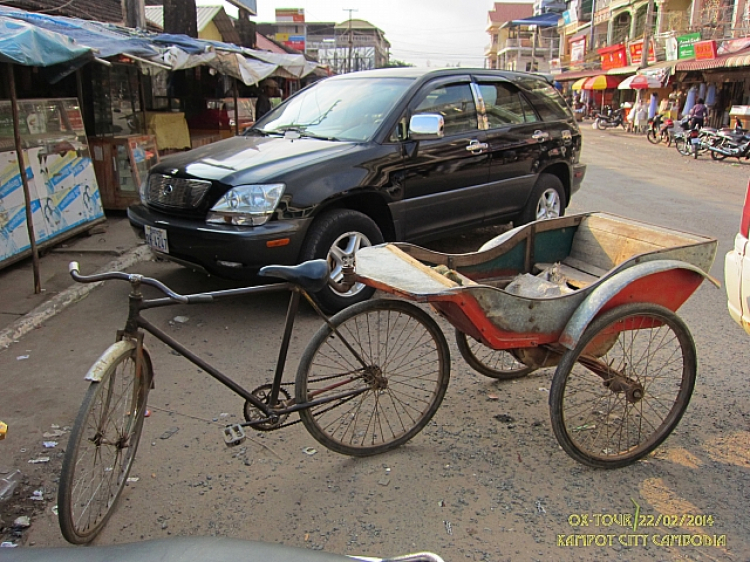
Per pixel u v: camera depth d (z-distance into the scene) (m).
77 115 7.24
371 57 64.50
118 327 4.95
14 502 2.93
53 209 6.65
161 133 10.70
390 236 5.65
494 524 2.83
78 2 13.23
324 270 2.98
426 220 5.87
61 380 4.11
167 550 1.65
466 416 3.73
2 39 4.81
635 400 3.38
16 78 8.35
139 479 3.12
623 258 4.02
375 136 5.45
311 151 5.21
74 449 2.48
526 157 6.77
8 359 4.40
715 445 3.44
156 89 12.60
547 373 4.28
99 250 6.75
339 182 5.00
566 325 3.18
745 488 3.08
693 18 29.91
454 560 2.61
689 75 27.23
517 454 3.36
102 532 2.76
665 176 14.34
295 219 4.75
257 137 5.95
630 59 33.09
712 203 10.58
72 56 5.30
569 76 44.78
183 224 4.87
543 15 64.19
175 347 2.84
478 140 6.20
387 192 5.39
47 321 5.05
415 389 4.00
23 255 6.14
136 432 3.00
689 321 5.21
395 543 2.71
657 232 3.79
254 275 4.79
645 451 3.27
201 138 12.40
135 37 8.47
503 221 6.84
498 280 4.09
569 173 7.47
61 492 2.46
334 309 5.15
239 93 15.56
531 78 7.27
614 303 3.19
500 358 4.48
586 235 4.27
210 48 9.41
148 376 3.03
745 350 4.63
